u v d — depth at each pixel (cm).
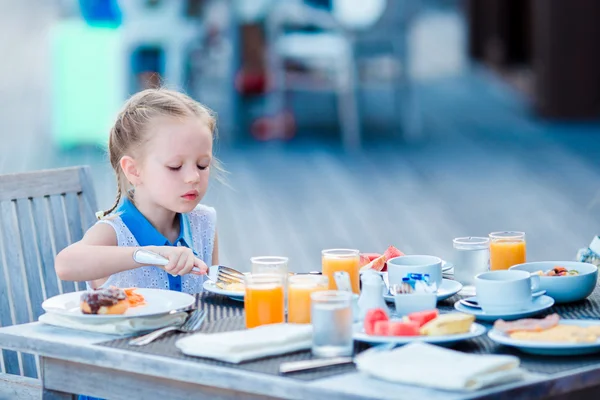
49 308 191
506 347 169
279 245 551
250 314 185
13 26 1808
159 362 162
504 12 1379
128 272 234
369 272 194
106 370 176
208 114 236
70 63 845
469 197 667
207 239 260
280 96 923
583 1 1001
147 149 225
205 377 157
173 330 183
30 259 257
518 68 1357
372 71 973
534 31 1030
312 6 855
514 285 185
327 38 858
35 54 1541
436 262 211
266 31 879
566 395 191
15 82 1312
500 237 225
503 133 948
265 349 162
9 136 930
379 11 845
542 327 170
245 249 543
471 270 220
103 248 214
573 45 1005
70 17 1015
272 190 710
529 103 1109
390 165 799
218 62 955
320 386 145
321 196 686
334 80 907
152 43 820
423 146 889
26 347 182
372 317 175
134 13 812
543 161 794
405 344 167
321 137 941
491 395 142
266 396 154
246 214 634
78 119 852
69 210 268
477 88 1265
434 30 1912
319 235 572
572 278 199
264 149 886
